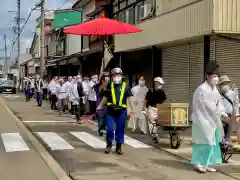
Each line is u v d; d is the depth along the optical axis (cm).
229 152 1009
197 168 855
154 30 1734
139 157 1012
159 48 1880
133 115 1431
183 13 1475
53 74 4653
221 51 1470
